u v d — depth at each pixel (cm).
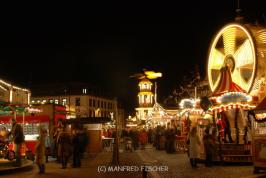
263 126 1551
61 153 1998
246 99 2072
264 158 1533
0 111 2756
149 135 5062
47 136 2592
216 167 1889
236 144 2012
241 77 2753
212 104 2167
